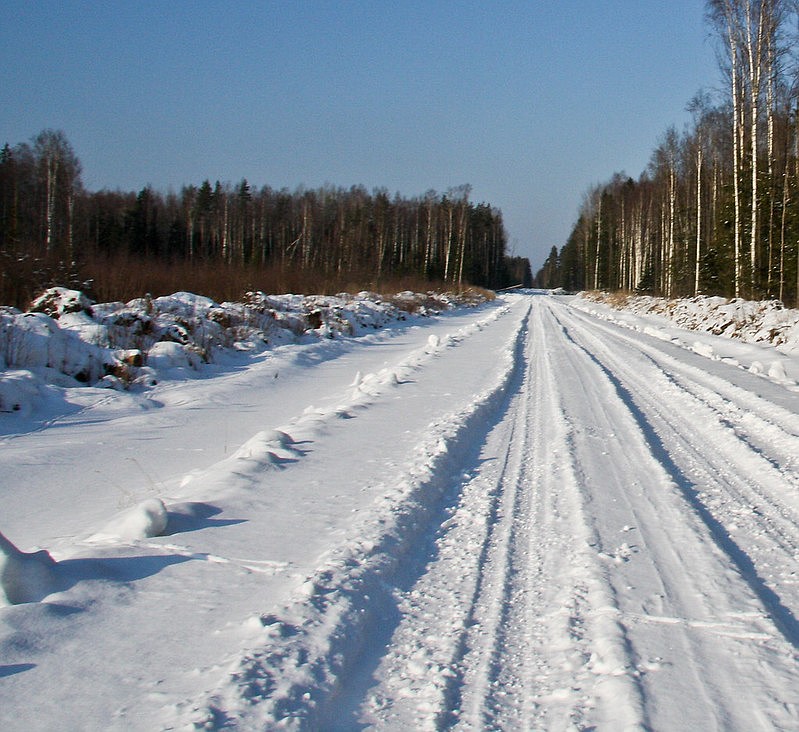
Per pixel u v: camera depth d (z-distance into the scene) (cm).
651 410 1108
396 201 9306
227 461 754
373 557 480
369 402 1115
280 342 1905
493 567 496
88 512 650
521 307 5466
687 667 362
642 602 436
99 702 309
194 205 8038
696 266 4000
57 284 1822
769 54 2645
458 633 401
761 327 2036
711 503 647
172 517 551
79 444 906
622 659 367
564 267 12619
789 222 3241
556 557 513
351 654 367
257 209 7944
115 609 402
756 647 382
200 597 421
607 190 8894
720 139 4291
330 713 321
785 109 3067
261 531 538
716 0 2764
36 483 739
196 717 293
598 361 1789
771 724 313
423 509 600
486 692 343
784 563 509
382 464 740
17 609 382
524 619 420
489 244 11475
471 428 938
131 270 2328
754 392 1190
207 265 2962
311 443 837
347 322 2388
